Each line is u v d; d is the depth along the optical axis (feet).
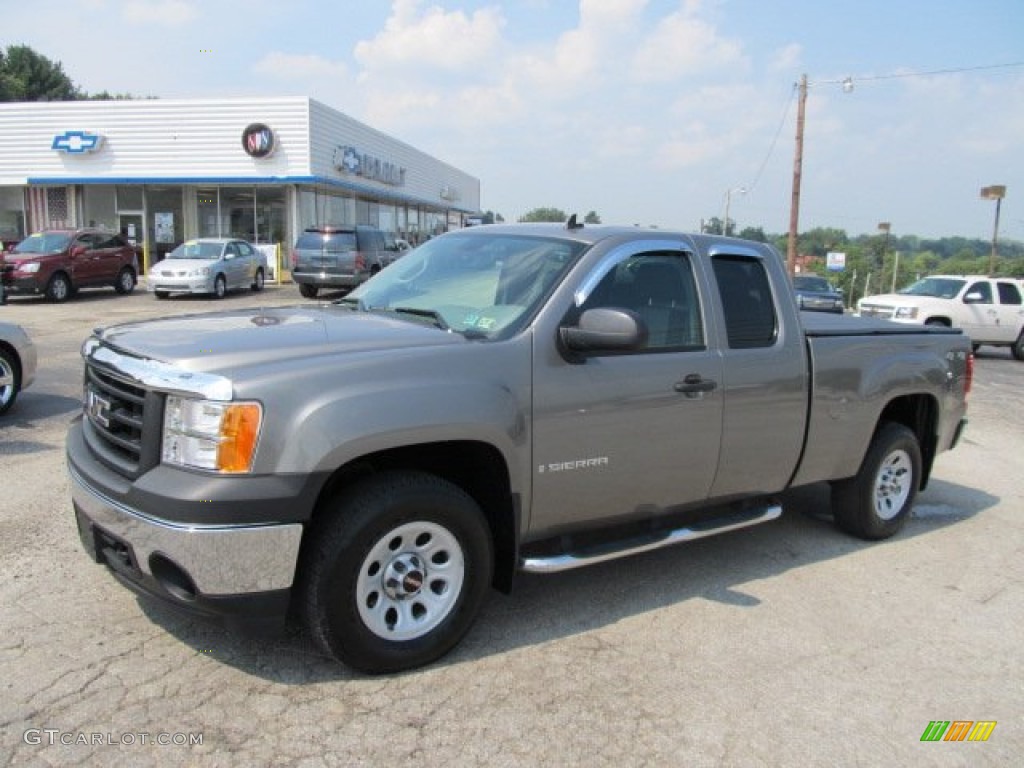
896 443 17.79
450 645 11.70
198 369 10.09
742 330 14.70
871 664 12.56
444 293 13.62
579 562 12.61
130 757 9.27
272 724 10.02
